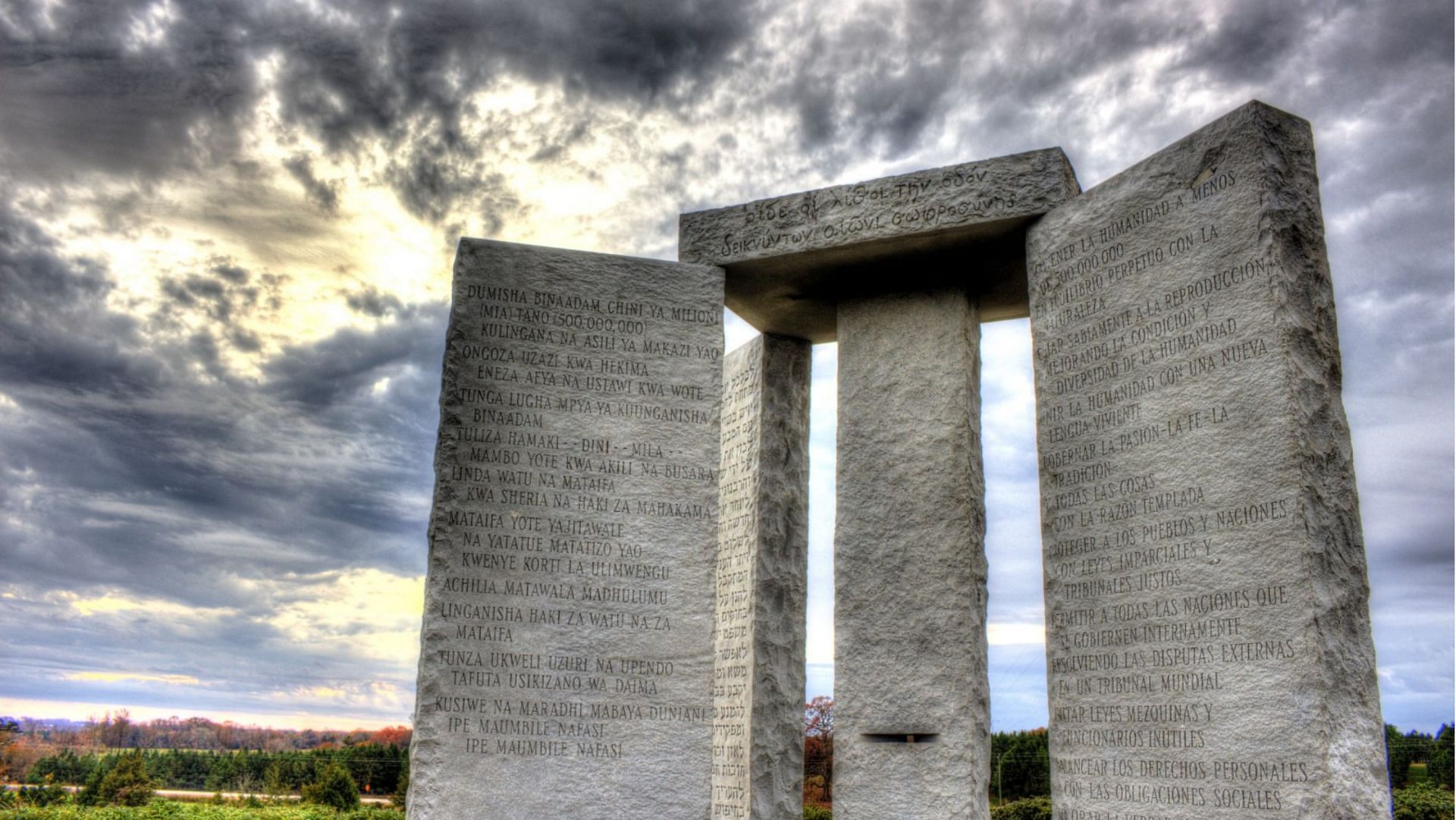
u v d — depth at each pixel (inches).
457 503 324.2
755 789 374.9
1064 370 315.0
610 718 320.2
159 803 582.2
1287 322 259.8
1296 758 239.6
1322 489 252.5
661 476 343.9
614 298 353.7
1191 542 271.3
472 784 304.7
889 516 351.6
